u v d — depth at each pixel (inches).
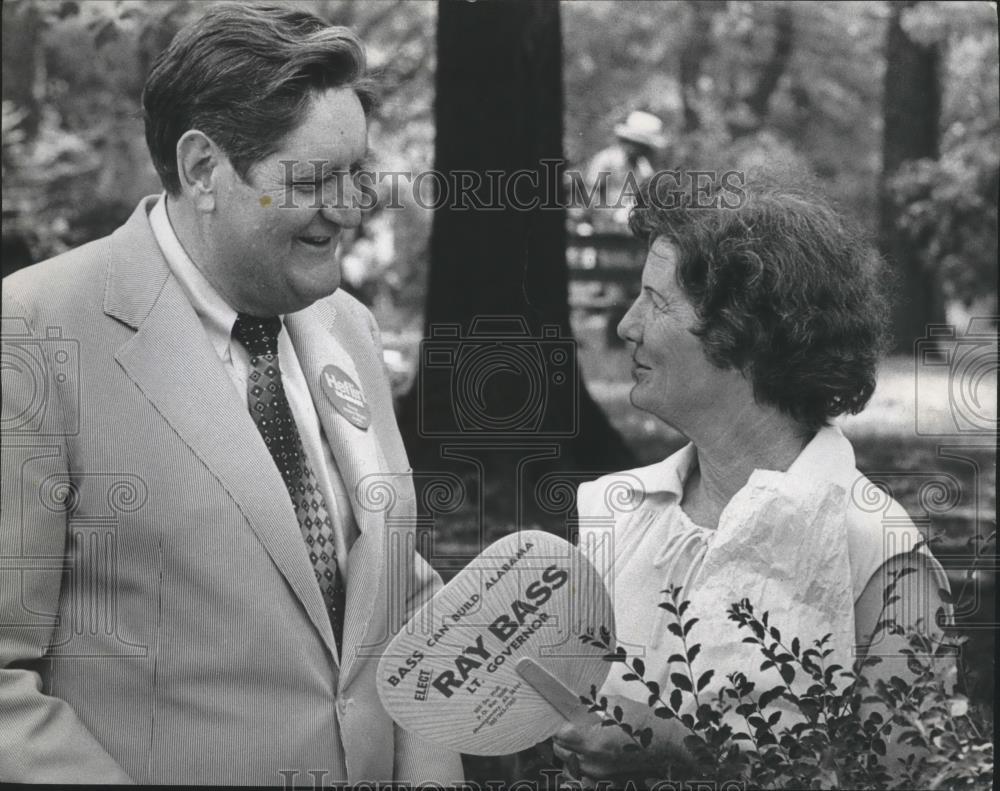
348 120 112.2
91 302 112.3
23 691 109.4
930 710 123.6
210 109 110.0
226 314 114.3
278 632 113.2
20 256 161.2
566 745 125.5
